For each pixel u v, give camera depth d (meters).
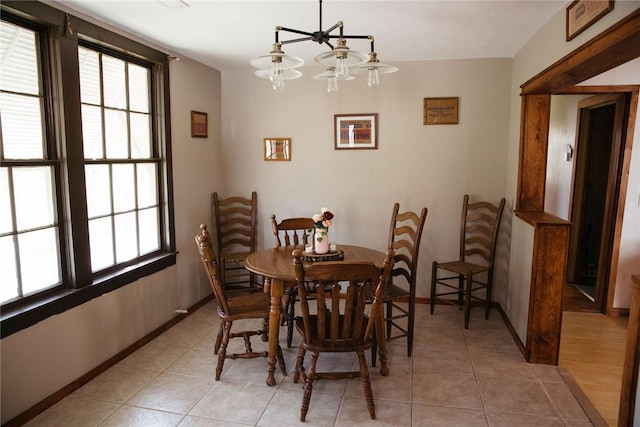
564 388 2.59
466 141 3.88
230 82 4.25
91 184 2.75
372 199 4.11
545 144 3.26
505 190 3.86
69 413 2.31
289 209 4.29
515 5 2.42
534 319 2.86
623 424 1.92
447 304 4.03
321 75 2.63
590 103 4.34
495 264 3.95
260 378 2.71
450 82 3.84
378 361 2.94
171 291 3.55
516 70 3.58
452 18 2.66
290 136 4.20
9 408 2.15
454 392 2.54
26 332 2.22
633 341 1.86
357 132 4.05
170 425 2.23
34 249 2.35
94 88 2.74
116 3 2.39
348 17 2.64
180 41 3.20
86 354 2.64
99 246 2.84
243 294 4.36
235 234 4.42
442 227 4.00
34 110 2.33
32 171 2.31
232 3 2.40
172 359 2.95
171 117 3.48
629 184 3.71
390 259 2.20
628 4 1.67
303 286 2.17
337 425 2.24
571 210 4.84
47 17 2.27
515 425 2.24
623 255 3.81
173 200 3.54
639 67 3.48
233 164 4.35
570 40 2.30
